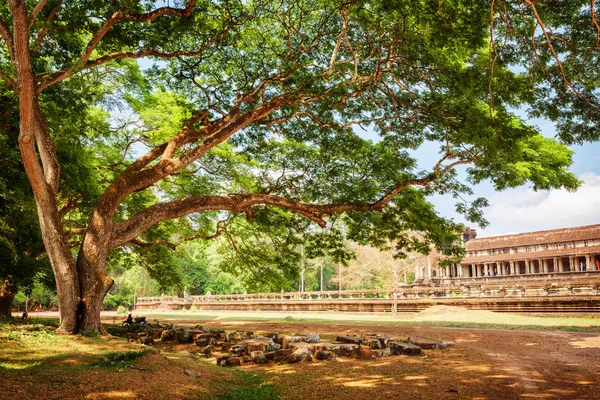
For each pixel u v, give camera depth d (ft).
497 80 44.39
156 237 76.84
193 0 43.57
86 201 60.70
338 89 48.44
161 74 59.00
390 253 123.03
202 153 47.24
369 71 53.16
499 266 172.14
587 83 40.93
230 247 76.38
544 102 43.27
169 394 23.90
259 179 65.82
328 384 28.14
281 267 69.10
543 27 28.81
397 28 44.73
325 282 245.45
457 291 108.88
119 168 72.49
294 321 92.68
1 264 54.03
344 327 71.46
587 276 133.39
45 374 24.56
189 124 52.44
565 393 25.26
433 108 50.11
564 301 89.35
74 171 55.77
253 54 57.72
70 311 40.32
